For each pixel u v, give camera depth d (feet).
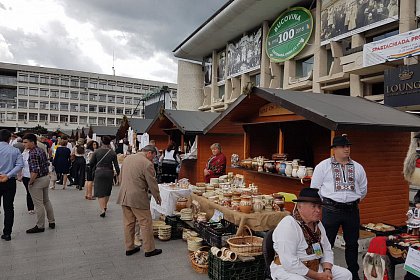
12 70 209.77
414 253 8.93
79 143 38.04
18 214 23.47
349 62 41.06
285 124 21.66
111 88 233.35
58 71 218.59
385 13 40.01
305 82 53.78
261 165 20.15
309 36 54.19
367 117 14.74
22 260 14.66
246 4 62.34
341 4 46.68
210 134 31.91
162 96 96.22
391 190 17.31
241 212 13.74
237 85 81.71
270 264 9.29
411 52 31.83
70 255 15.37
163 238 17.66
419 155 10.27
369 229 15.01
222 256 12.19
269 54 65.10
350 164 12.10
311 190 8.95
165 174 31.89
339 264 14.20
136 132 47.80
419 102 29.32
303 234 8.85
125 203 14.99
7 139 17.52
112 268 13.82
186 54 101.45
